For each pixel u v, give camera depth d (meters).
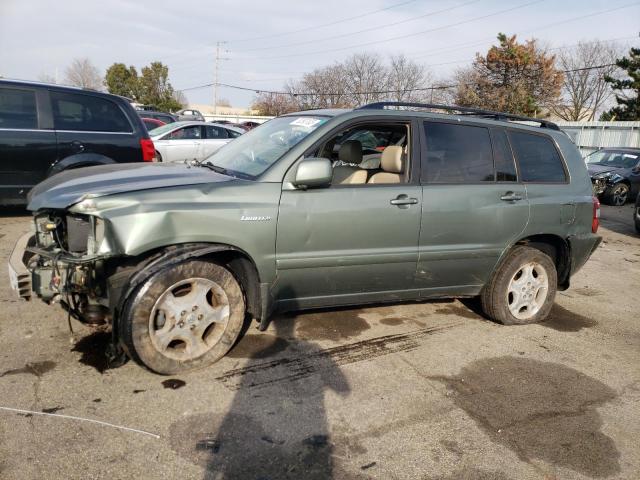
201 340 3.41
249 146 4.22
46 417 2.78
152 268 3.11
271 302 3.65
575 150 4.96
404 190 3.96
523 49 38.56
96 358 3.45
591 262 7.59
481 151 4.38
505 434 2.98
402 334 4.28
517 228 4.45
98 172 3.84
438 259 4.16
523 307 4.72
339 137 4.46
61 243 3.37
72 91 6.97
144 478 2.40
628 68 31.98
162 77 49.72
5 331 3.76
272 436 2.79
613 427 3.15
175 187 3.32
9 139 6.48
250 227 3.41
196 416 2.90
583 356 4.16
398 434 2.90
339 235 3.72
